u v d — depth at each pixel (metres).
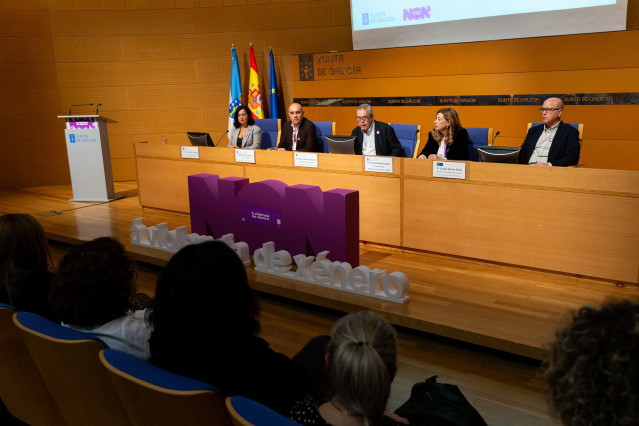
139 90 8.29
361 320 1.39
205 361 1.70
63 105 8.23
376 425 1.35
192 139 5.79
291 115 5.93
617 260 3.64
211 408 1.43
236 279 1.72
